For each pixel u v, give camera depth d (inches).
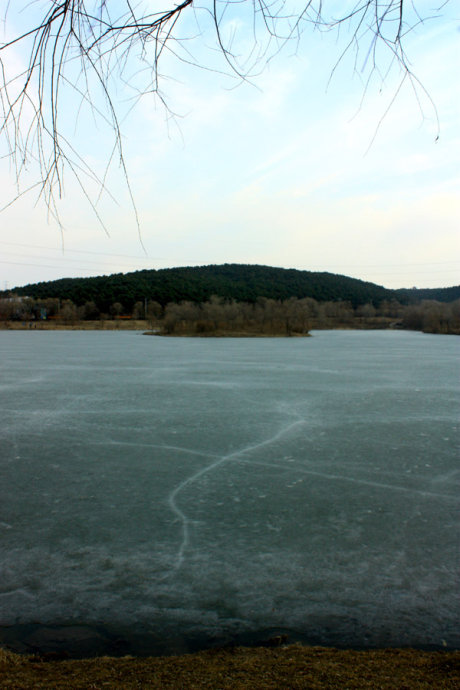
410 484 359.9
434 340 2701.8
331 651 165.0
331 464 408.2
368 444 471.8
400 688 127.3
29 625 193.9
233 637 184.7
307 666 147.6
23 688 130.9
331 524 290.5
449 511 310.2
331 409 653.9
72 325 4357.8
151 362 1328.7
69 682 135.6
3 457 428.8
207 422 570.9
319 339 2785.4
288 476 378.0
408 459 422.0
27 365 1248.2
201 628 191.0
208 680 135.4
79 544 265.3
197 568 239.5
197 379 972.6
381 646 179.0
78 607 206.7
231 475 379.9
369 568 239.5
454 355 1601.9
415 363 1322.6
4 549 259.6
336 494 339.3
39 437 499.2
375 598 213.3
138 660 159.2
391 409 653.3
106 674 143.1
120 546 263.1
